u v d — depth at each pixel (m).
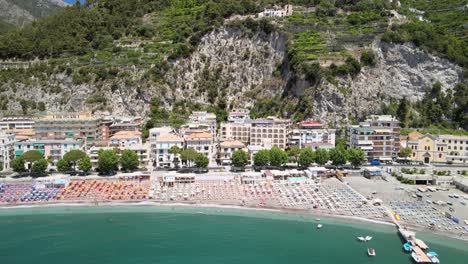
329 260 120.25
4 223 149.38
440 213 152.62
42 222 150.62
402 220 147.38
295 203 165.62
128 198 171.25
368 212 155.38
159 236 138.38
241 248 128.88
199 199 171.00
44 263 118.44
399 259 120.81
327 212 156.62
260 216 156.50
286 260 120.00
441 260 119.06
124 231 142.38
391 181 196.12
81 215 158.12
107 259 120.94
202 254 124.50
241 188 182.50
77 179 192.62
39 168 197.25
